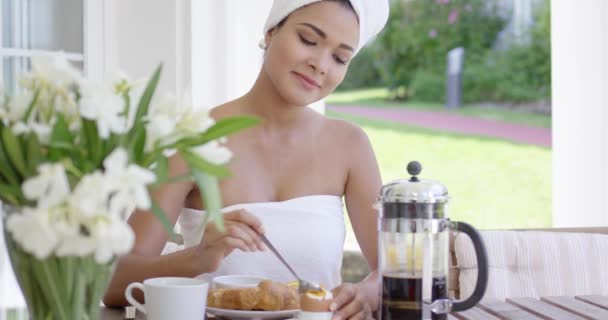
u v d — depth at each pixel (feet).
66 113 2.89
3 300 8.52
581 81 10.14
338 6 5.19
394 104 36.76
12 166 2.86
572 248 5.91
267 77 5.53
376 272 5.01
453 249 5.90
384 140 36.63
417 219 3.82
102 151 2.84
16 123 2.83
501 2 35.68
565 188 10.23
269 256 5.36
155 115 3.00
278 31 5.36
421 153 36.22
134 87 3.03
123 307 4.81
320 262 5.44
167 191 5.16
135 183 2.63
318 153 5.71
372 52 36.99
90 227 2.57
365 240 5.75
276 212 5.41
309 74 5.28
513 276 5.85
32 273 2.85
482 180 34.96
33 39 9.39
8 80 9.24
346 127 5.90
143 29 9.87
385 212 3.88
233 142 5.50
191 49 9.74
